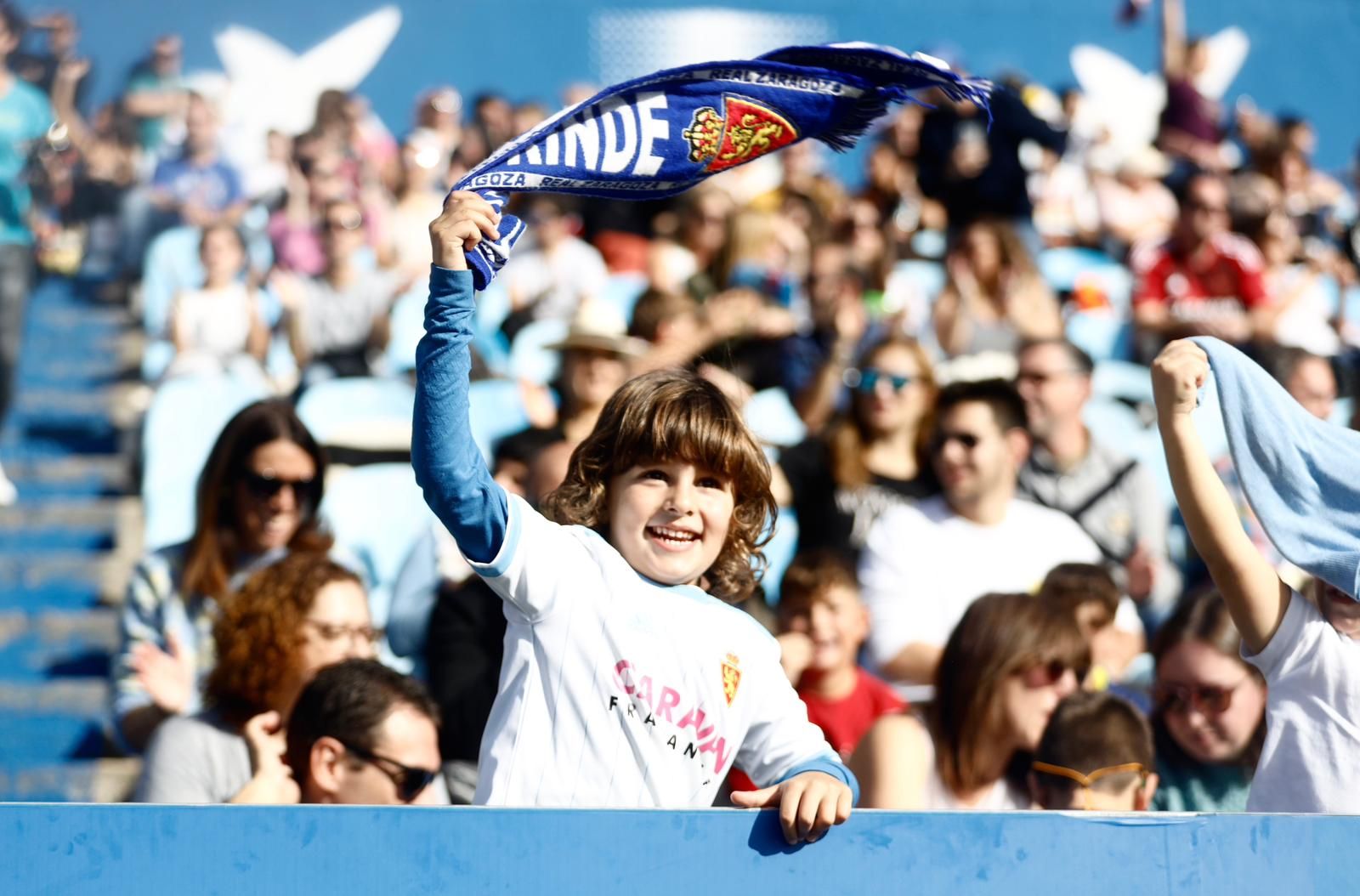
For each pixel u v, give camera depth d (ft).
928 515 47.88
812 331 61.72
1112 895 18.19
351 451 60.70
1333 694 22.09
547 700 19.74
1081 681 33.71
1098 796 30.83
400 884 17.12
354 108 72.18
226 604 35.53
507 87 81.30
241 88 76.43
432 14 80.48
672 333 57.11
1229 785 35.06
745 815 17.84
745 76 21.04
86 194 71.26
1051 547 47.80
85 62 74.08
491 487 19.40
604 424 21.83
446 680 37.45
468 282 19.04
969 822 18.13
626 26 82.64
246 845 17.12
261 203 69.72
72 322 69.26
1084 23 85.05
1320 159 86.33
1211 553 22.47
